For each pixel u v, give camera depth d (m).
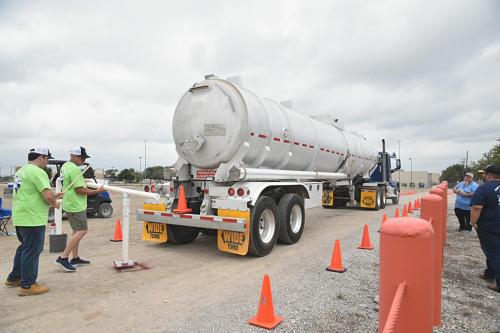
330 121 12.77
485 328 3.84
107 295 4.78
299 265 6.38
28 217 4.62
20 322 3.92
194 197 7.88
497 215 5.00
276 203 8.15
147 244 8.24
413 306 2.07
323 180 12.48
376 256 7.09
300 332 3.71
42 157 4.93
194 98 7.75
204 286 5.20
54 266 6.18
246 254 7.15
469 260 6.83
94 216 13.79
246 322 3.95
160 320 3.99
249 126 7.29
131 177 61.06
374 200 15.86
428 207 4.29
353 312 4.24
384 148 17.98
